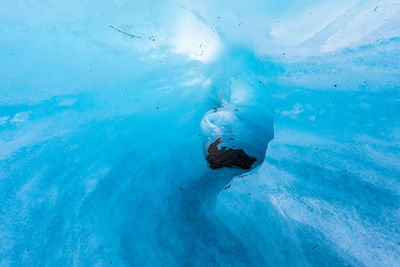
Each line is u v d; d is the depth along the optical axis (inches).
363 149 69.2
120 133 107.3
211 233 79.2
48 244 63.4
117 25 150.5
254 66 149.3
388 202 55.4
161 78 143.9
